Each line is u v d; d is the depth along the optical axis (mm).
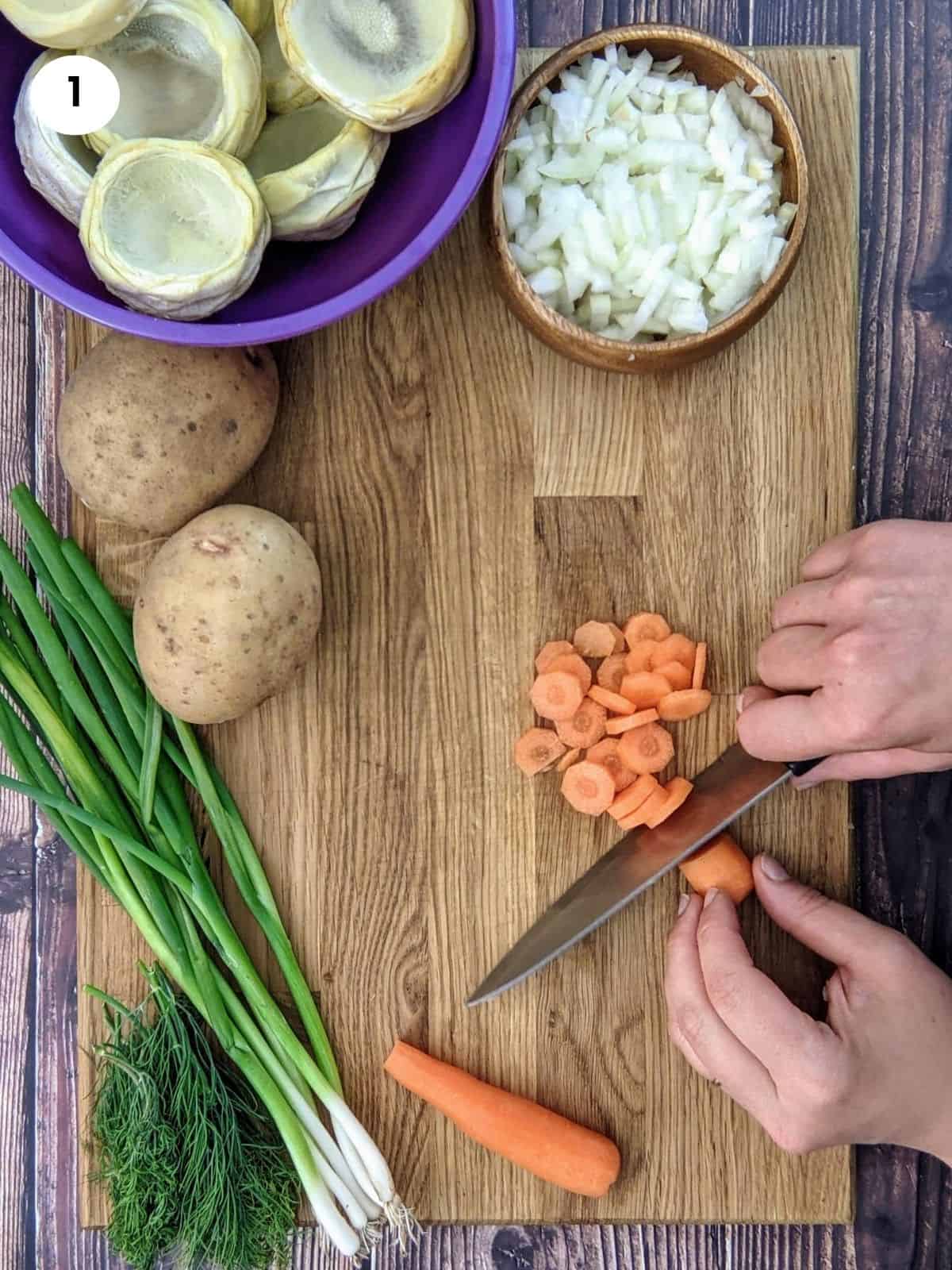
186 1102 479
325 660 503
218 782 495
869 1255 526
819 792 507
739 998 472
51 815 490
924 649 441
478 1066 505
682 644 497
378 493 502
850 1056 465
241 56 386
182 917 494
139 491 452
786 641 473
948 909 526
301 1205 516
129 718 491
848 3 527
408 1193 505
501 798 505
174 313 397
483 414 502
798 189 458
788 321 504
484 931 504
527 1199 506
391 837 504
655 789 488
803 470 506
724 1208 506
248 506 463
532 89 447
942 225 527
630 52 464
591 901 486
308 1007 493
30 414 513
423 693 504
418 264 408
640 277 462
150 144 377
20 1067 530
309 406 501
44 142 388
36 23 369
